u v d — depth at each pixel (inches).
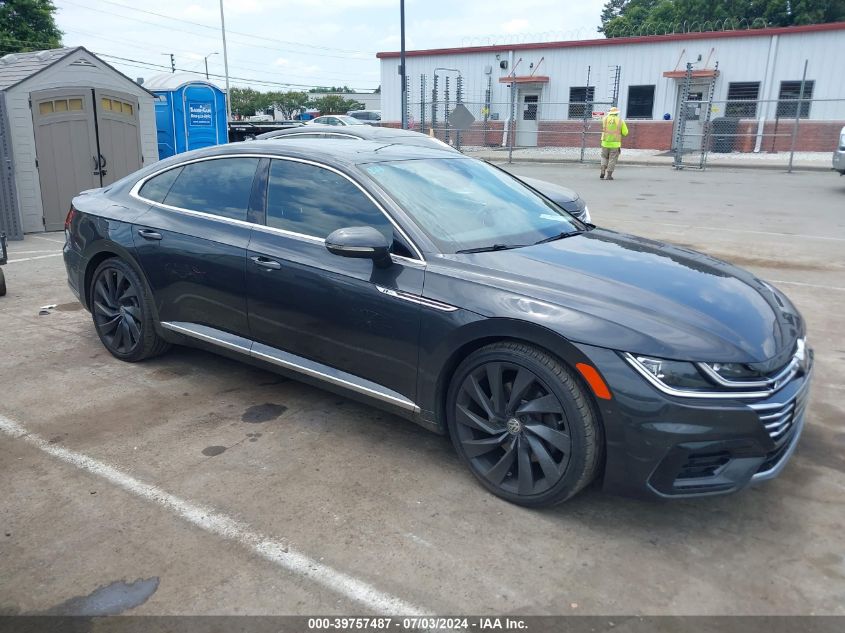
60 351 205.6
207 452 146.9
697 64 1008.9
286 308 154.3
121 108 427.5
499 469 129.0
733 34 975.0
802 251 354.0
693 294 128.4
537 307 121.4
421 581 108.2
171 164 185.8
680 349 112.2
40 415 163.0
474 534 120.2
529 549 116.5
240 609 101.8
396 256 139.3
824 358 205.9
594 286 126.7
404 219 141.5
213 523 122.1
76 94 405.1
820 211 491.8
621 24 1995.6
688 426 110.8
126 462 142.3
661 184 681.0
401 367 138.9
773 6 1445.6
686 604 104.0
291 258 152.2
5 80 396.5
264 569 110.4
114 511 125.3
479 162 188.7
